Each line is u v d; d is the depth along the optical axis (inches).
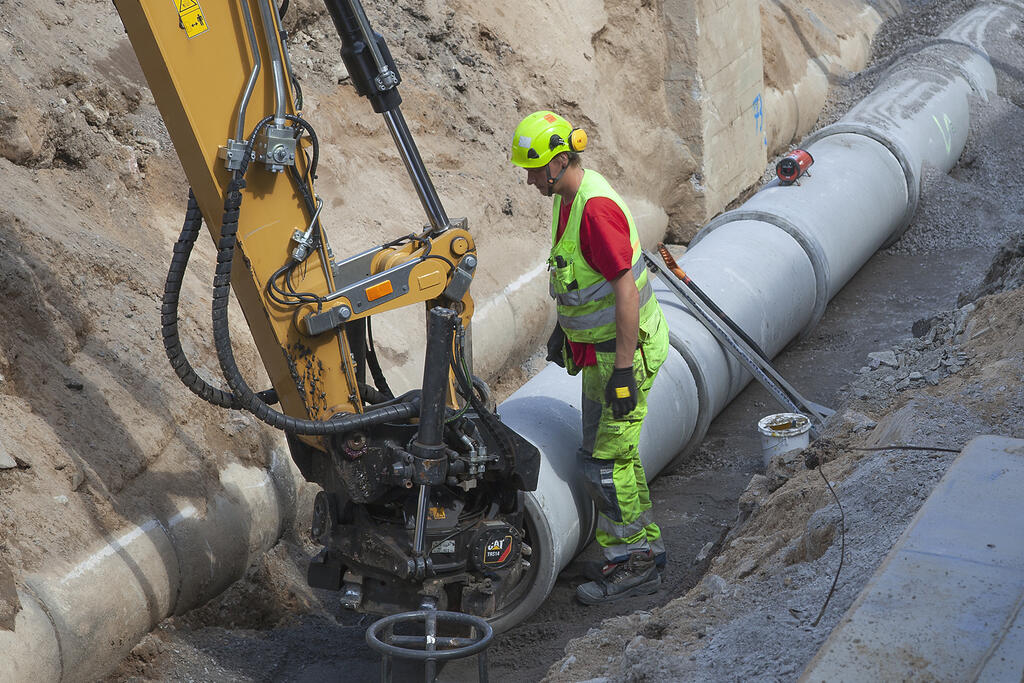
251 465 511.2
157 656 431.8
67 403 451.8
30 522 396.8
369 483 410.9
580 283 460.8
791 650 303.7
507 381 738.8
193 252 603.8
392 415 405.1
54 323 470.3
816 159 911.0
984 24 1402.6
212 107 370.0
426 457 392.8
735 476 646.5
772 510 444.5
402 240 418.0
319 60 762.2
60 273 491.2
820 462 473.4
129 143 623.8
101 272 517.0
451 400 423.2
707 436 703.7
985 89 1213.1
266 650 462.3
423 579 418.0
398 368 617.3
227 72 370.0
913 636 256.2
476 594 431.8
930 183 1027.9
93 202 572.1
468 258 415.2
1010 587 270.4
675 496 624.7
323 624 495.2
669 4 949.8
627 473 502.0
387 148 755.4
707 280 701.3
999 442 342.0
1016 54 1336.1
